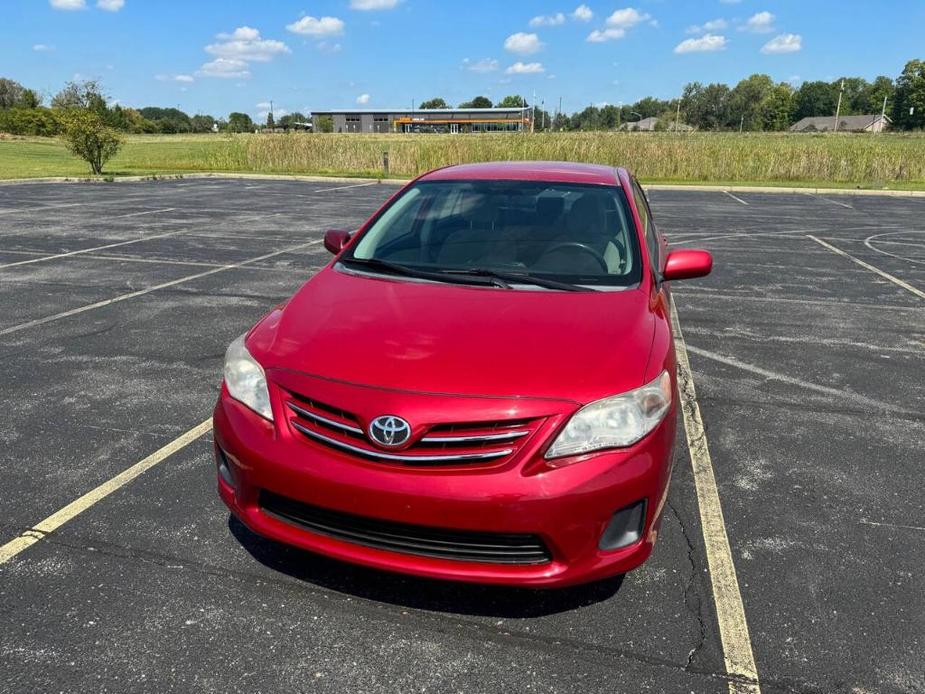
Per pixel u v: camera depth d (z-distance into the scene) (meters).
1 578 2.68
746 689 2.22
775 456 3.85
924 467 3.75
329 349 2.58
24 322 6.19
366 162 29.62
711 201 19.09
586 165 4.54
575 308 2.91
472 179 4.12
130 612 2.51
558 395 2.32
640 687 2.22
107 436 3.93
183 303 6.94
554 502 2.21
